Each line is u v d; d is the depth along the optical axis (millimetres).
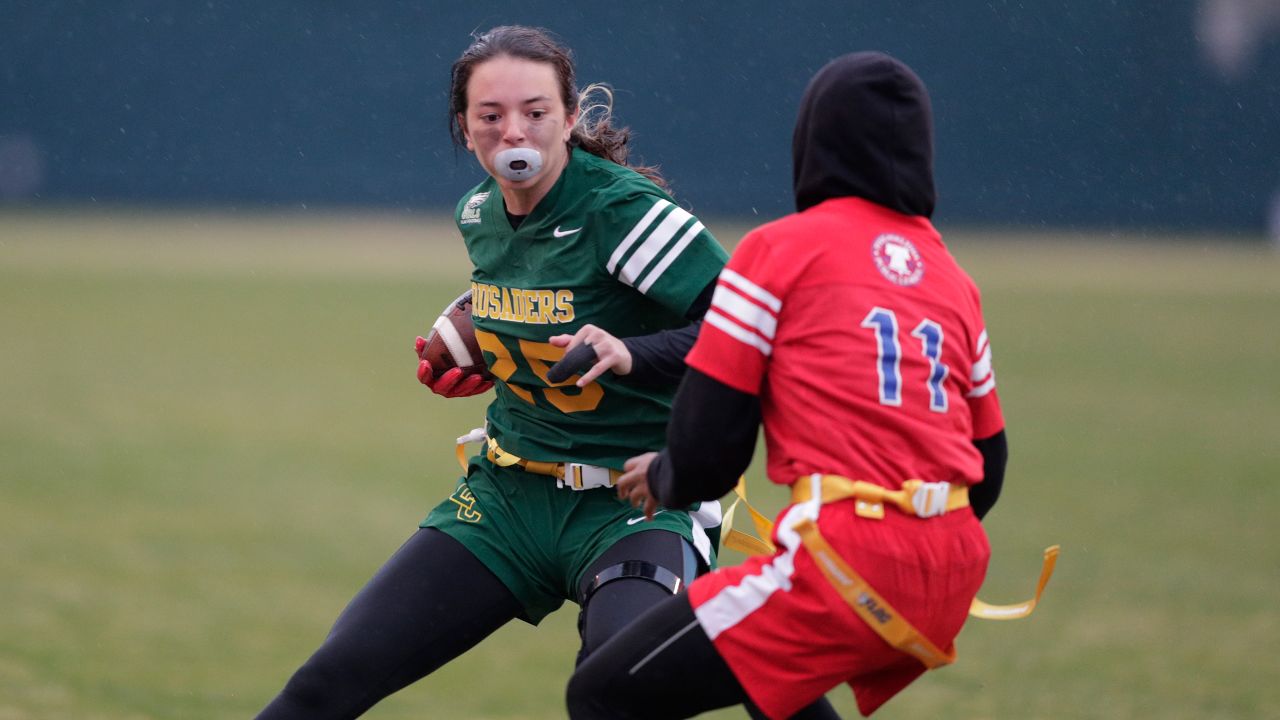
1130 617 23031
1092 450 39500
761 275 10125
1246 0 126062
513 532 13133
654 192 12688
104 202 128500
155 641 20391
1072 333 68000
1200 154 127688
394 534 28016
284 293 75250
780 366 10156
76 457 35438
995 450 11117
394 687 12633
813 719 11641
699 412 10102
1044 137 128625
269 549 26531
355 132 129875
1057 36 127375
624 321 13000
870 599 9766
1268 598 24234
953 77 128625
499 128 12703
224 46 127812
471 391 14289
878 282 10180
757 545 12695
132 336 59781
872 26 127688
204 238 106062
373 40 128750
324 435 39656
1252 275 96062
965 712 18000
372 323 65188
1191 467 36969
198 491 31766
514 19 128000
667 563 12352
